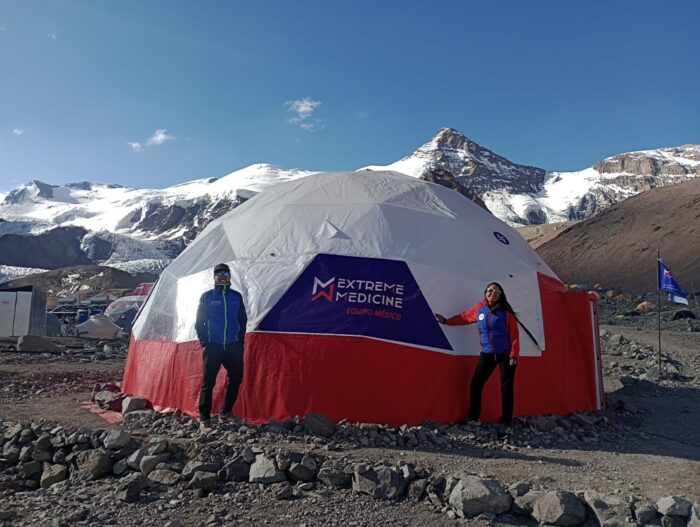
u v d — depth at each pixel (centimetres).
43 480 543
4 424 686
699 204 7369
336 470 503
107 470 541
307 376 709
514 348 677
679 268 5916
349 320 734
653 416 854
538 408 784
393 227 845
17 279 16475
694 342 1769
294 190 977
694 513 409
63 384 1120
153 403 805
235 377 688
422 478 493
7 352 1766
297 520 434
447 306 773
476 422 699
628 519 418
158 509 453
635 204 8450
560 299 869
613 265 6800
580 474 537
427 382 721
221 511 448
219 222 986
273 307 753
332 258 790
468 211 962
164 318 861
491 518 436
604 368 1338
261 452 531
